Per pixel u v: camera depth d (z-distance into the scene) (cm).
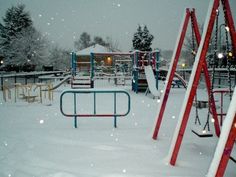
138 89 1427
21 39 3547
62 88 1738
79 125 607
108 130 559
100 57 3097
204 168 352
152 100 1100
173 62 464
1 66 3519
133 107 898
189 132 540
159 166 358
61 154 405
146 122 644
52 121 655
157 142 469
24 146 445
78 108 875
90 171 340
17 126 600
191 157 393
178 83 1753
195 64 362
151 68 1423
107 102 1038
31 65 3634
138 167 354
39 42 3603
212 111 492
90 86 1622
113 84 2080
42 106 925
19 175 329
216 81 1664
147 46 4556
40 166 358
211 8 352
